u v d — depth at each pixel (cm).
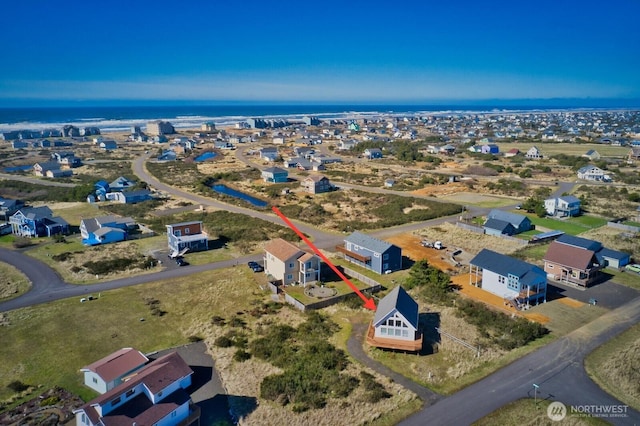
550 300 4750
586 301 4728
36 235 7012
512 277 4684
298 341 3959
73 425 2861
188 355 3725
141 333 4094
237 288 5094
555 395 3164
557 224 7719
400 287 4206
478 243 6744
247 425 2877
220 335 4066
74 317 4378
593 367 3509
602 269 5609
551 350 3762
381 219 8100
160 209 8888
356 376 3409
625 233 7100
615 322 4259
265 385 3244
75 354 3734
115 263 5766
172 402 2825
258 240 6831
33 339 3959
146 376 2912
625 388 3253
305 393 3180
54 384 3316
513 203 9344
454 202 9475
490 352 3744
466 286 5147
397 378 3394
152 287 5116
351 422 2889
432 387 3278
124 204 9300
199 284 5206
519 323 4141
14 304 4641
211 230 7306
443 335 4034
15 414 2967
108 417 2627
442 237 7062
